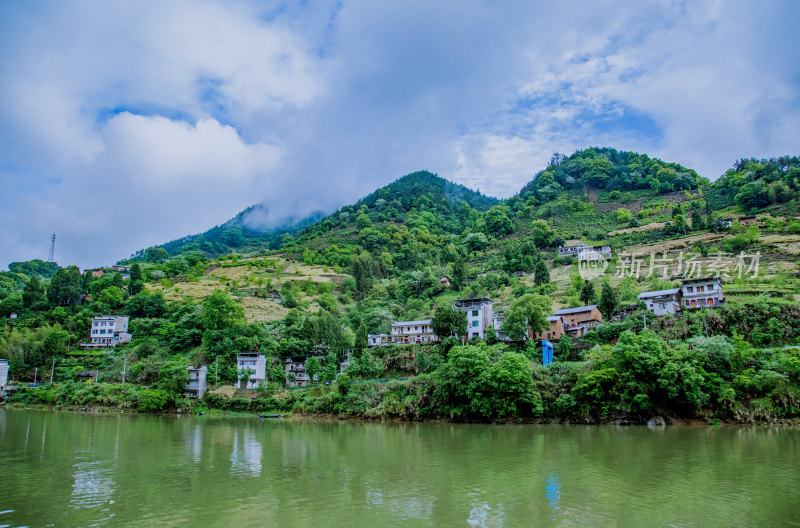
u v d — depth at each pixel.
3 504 35.03
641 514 32.38
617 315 106.25
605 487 38.56
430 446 57.31
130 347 129.88
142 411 103.50
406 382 90.88
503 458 49.72
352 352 114.25
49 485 40.19
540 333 102.69
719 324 86.38
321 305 166.88
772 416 70.75
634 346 75.50
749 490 37.50
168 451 54.97
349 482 40.78
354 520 31.50
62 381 119.12
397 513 32.81
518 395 78.06
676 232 180.25
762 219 164.62
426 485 39.59
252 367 111.56
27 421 83.75
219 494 37.38
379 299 171.50
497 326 115.75
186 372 105.62
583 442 58.72
